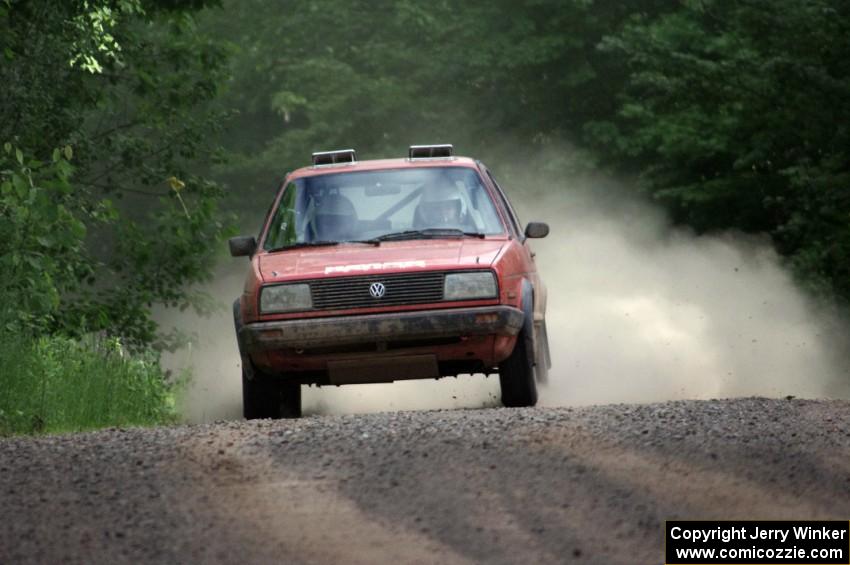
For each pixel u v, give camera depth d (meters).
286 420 32.75
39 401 41.09
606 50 93.38
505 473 24.12
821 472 24.09
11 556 20.09
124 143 75.88
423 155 46.38
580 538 20.39
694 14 106.44
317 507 22.41
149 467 25.81
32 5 66.94
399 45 127.94
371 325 39.22
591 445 26.20
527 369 41.09
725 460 24.89
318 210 43.62
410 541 20.44
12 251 47.28
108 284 74.31
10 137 66.88
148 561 19.70
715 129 100.56
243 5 136.75
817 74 82.69
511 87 121.75
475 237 42.72
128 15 74.44
